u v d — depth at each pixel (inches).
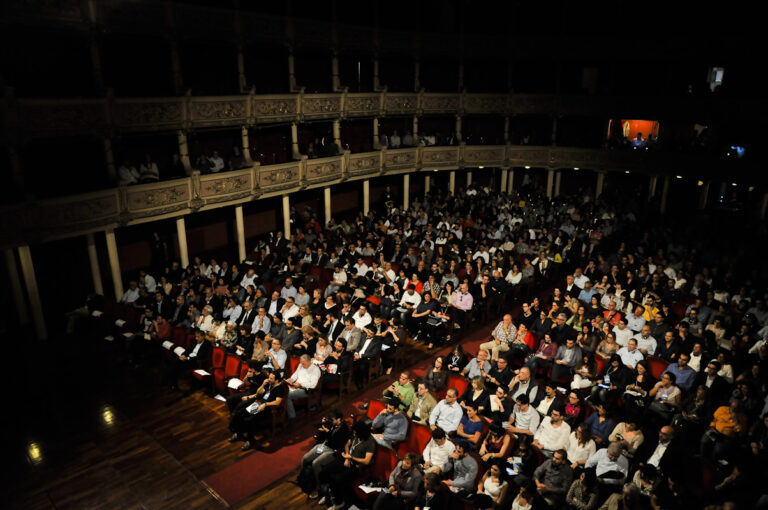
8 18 556.1
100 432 460.1
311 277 725.3
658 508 312.5
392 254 805.9
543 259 748.0
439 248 747.4
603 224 890.1
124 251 782.5
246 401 439.5
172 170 839.1
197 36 743.7
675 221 958.4
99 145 745.6
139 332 575.2
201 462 422.6
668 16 1082.1
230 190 802.2
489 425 366.3
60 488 393.4
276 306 609.6
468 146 1168.2
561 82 1235.9
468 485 339.6
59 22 599.5
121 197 668.7
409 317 628.4
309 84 1019.9
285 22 856.9
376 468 374.9
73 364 579.2
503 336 534.9
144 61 786.2
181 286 664.4
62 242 698.8
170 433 459.8
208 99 753.6
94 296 644.1
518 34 1211.2
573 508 322.7
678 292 618.8
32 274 611.8
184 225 776.9
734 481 329.4
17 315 655.1
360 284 674.2
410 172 1136.8
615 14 1133.7
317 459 374.6
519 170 1315.2
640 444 358.6
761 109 941.8
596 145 1222.9
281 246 845.2
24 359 589.6
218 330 556.7
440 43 1107.3
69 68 708.0
